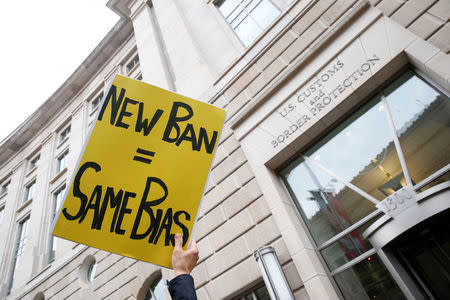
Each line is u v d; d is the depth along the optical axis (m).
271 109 6.20
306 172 5.78
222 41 9.11
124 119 2.66
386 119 5.15
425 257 4.34
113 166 2.47
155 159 2.62
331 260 4.93
